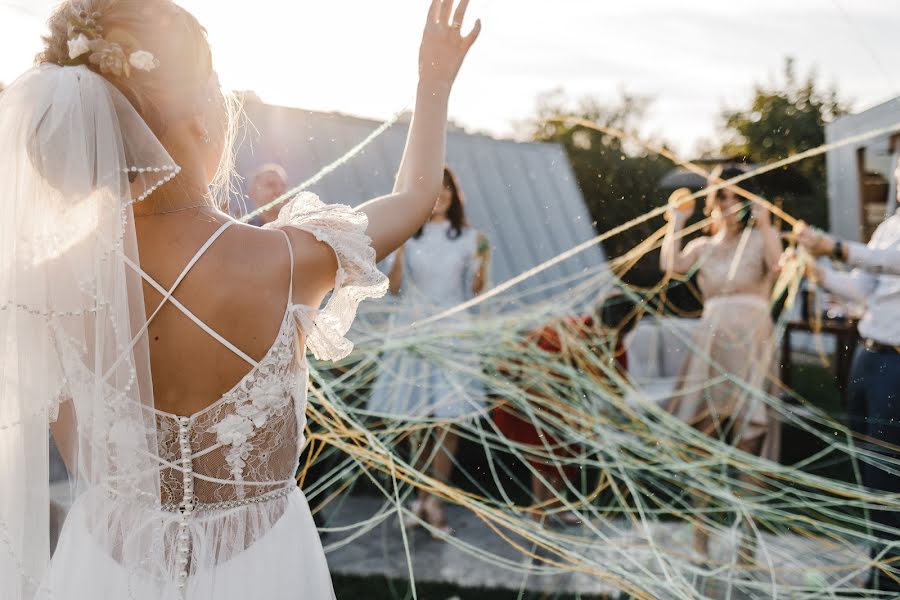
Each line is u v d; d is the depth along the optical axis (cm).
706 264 434
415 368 388
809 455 432
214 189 139
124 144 112
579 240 700
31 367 116
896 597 279
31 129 111
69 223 113
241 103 146
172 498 117
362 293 124
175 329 114
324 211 126
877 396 320
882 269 320
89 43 111
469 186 681
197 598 115
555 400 392
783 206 571
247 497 119
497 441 429
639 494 394
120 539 117
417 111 136
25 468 118
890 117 454
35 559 120
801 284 508
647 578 294
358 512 398
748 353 418
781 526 358
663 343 527
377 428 380
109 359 111
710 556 330
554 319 431
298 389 121
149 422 113
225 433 115
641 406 434
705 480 372
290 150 484
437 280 425
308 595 124
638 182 1383
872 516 318
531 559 338
